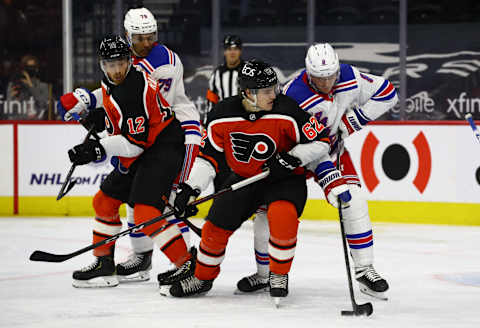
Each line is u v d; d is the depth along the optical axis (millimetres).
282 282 12250
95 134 13711
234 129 12125
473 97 39469
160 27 40406
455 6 39469
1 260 17828
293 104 12109
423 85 39938
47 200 28391
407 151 25750
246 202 12352
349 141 26422
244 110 12094
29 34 40688
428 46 39844
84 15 39250
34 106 40781
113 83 12930
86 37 39438
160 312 11820
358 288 14133
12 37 40656
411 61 40188
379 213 26188
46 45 40750
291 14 40312
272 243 12102
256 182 12414
